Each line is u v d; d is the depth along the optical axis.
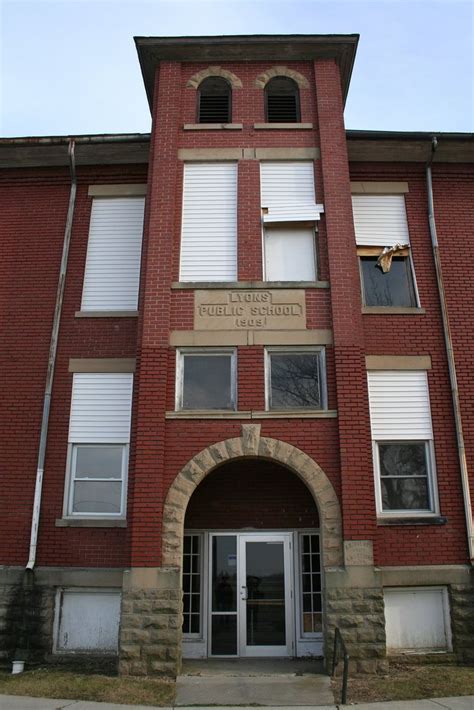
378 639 10.12
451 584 11.16
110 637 11.25
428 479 12.02
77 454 12.32
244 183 12.99
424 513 11.78
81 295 13.34
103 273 13.54
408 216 13.85
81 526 11.70
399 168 14.20
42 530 11.74
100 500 12.02
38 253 13.71
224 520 12.33
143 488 10.71
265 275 12.47
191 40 13.75
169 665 9.98
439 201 13.97
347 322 11.70
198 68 14.10
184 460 10.96
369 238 13.73
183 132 13.43
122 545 11.58
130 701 8.70
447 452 12.10
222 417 11.18
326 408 11.36
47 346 12.95
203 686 9.47
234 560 12.19
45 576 11.39
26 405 12.55
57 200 14.17
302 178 13.13
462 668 10.47
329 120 13.41
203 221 12.75
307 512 12.32
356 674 9.96
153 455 10.88
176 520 10.62
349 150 14.02
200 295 12.00
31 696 8.87
